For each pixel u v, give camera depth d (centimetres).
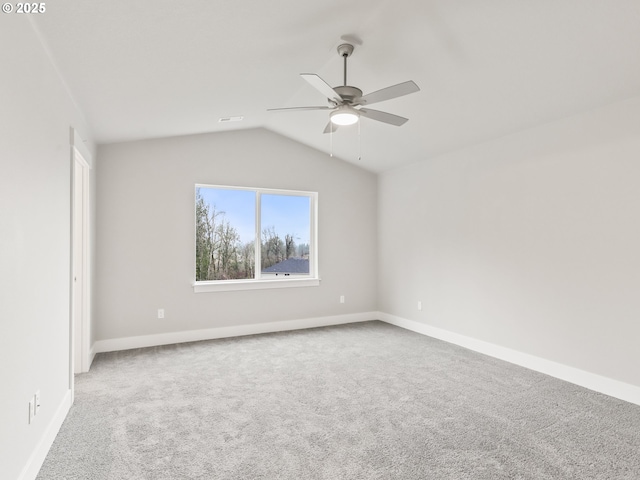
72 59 223
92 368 346
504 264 376
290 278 514
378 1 239
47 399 210
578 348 312
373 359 375
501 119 344
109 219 406
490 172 392
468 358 379
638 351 274
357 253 556
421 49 279
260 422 244
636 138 275
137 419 247
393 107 368
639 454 208
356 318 554
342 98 264
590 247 303
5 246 153
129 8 185
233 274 484
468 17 238
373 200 568
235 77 302
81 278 339
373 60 305
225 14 209
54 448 212
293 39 261
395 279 534
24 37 175
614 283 288
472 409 264
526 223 354
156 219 428
